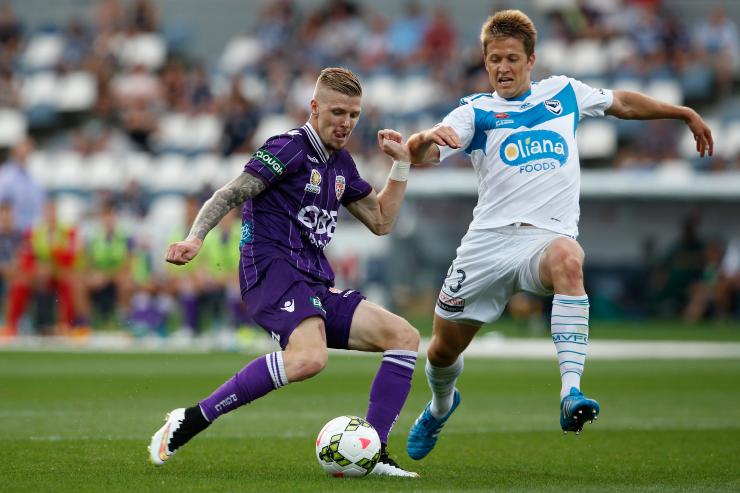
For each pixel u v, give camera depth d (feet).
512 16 81.76
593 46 346.13
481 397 136.36
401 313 277.85
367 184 79.97
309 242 75.92
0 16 411.95
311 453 85.76
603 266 285.84
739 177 273.95
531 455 87.15
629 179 277.23
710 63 336.29
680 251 281.95
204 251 243.81
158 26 414.62
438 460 84.07
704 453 88.28
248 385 71.26
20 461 78.79
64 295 239.30
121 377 155.94
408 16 368.68
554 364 186.70
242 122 331.57
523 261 79.77
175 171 344.08
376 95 348.59
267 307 73.36
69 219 341.62
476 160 82.94
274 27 381.19
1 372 161.99
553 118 82.12
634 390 146.10
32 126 391.24
